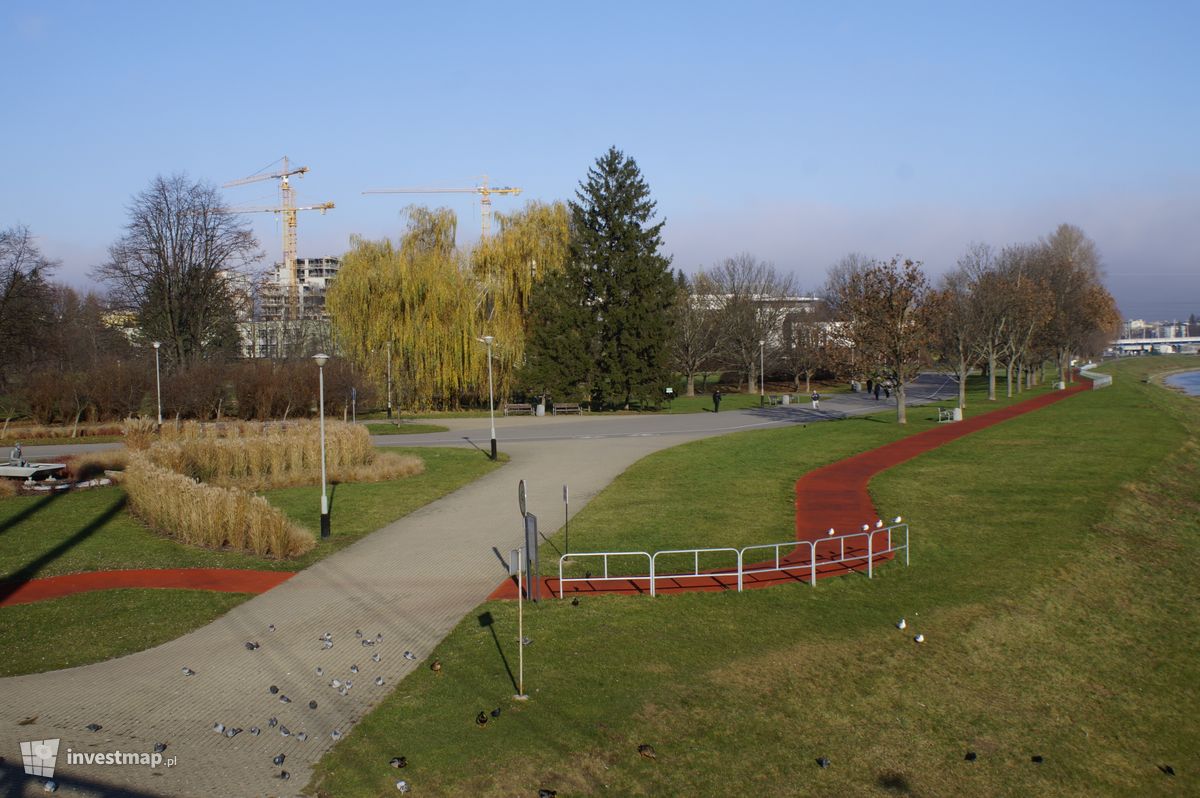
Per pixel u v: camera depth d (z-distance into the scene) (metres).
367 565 17.91
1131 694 13.79
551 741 10.17
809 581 16.52
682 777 9.74
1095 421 44.84
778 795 9.68
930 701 12.39
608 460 33.41
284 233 160.12
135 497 23.70
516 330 57.53
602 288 61.31
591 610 14.74
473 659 12.54
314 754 9.70
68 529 21.58
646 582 16.44
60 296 86.88
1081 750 11.89
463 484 28.14
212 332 65.69
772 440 39.03
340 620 14.38
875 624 14.53
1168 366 147.88
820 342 64.38
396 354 55.81
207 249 60.19
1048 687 13.46
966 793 10.44
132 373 50.78
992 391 61.81
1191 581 19.22
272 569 17.75
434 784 9.16
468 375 56.38
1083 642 15.17
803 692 12.02
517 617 14.42
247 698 11.23
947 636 14.34
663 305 61.66
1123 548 20.23
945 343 59.69
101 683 11.81
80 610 15.09
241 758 9.56
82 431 46.78
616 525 21.08
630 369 59.53
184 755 9.62
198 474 28.73
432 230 59.50
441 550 19.06
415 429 48.16
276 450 29.75
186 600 15.60
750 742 10.64
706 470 29.91
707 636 13.62
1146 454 32.75
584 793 9.24
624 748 10.18
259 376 52.03
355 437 31.66
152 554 18.98
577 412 59.56
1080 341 80.12
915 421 47.12
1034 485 26.34
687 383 84.06
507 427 49.22
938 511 22.72
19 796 8.56
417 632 13.73
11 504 25.05
